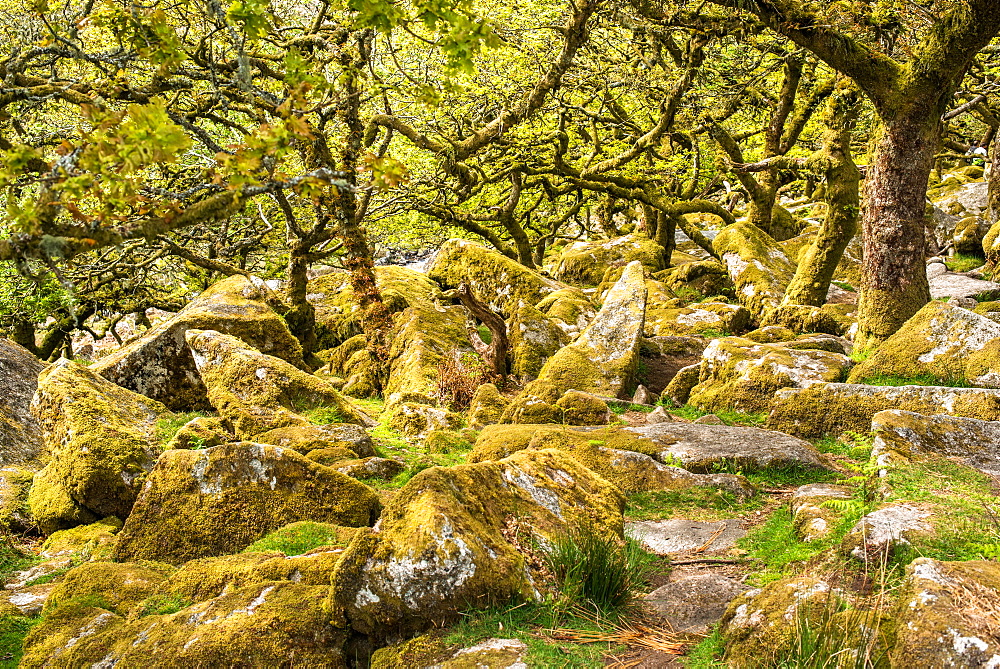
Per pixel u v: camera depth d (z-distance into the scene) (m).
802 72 23.22
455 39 4.82
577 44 13.70
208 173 4.32
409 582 5.09
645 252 26.11
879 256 13.57
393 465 9.67
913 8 12.92
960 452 7.68
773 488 8.53
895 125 13.22
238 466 7.63
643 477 8.70
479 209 24.25
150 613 5.80
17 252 3.96
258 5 4.71
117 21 6.24
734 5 12.68
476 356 16.09
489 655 4.66
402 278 19.23
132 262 17.89
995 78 19.02
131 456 8.84
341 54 11.67
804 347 14.54
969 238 25.19
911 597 4.15
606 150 22.67
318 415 11.45
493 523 5.75
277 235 20.19
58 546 7.99
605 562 5.57
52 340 20.31
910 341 11.99
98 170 3.82
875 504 6.36
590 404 11.75
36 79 9.96
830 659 4.04
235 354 11.92
